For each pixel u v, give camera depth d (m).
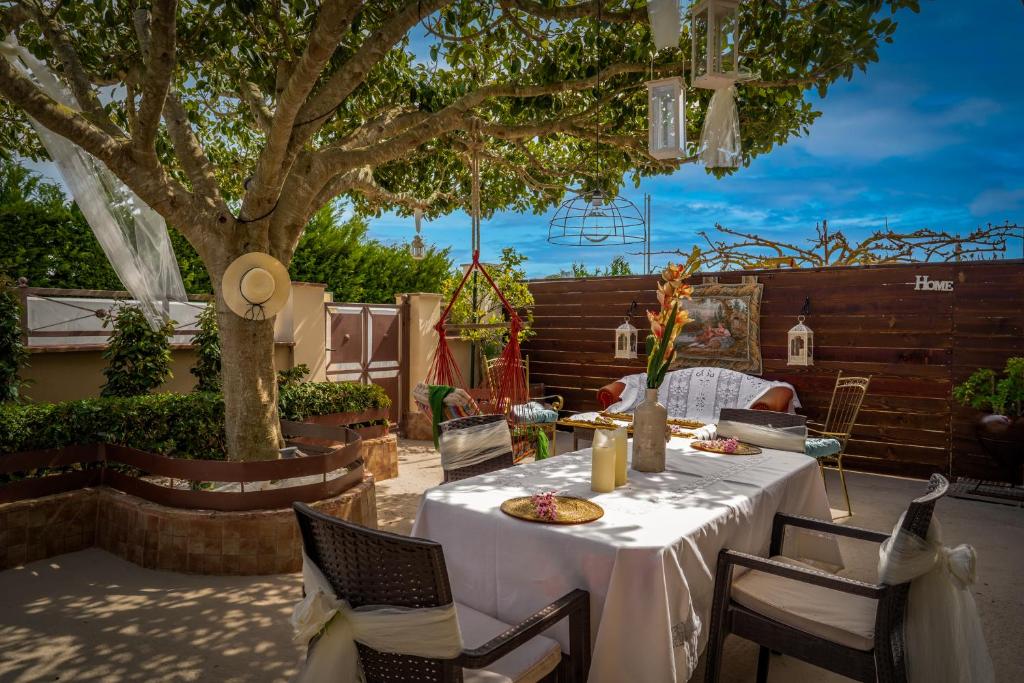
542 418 6.29
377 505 4.99
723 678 2.63
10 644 2.75
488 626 2.04
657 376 2.94
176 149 4.25
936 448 6.26
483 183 7.48
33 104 3.29
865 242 8.45
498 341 8.79
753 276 7.29
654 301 8.09
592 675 1.90
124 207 4.74
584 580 1.98
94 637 2.84
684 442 3.74
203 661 2.65
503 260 9.20
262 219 4.19
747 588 2.29
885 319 6.52
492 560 2.22
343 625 1.64
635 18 3.97
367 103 5.49
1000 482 5.95
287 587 3.44
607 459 2.57
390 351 8.09
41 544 3.78
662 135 2.76
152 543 3.66
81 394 5.43
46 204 6.17
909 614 2.03
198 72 5.05
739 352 7.28
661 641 1.87
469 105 4.33
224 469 3.63
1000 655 2.80
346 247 8.66
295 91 3.41
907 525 1.93
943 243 7.87
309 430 4.86
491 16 4.43
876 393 6.58
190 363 6.18
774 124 4.59
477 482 2.74
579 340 8.77
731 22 2.45
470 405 4.34
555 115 5.38
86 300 5.43
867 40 3.71
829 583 2.00
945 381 6.21
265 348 4.27
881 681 1.91
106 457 4.10
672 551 1.97
